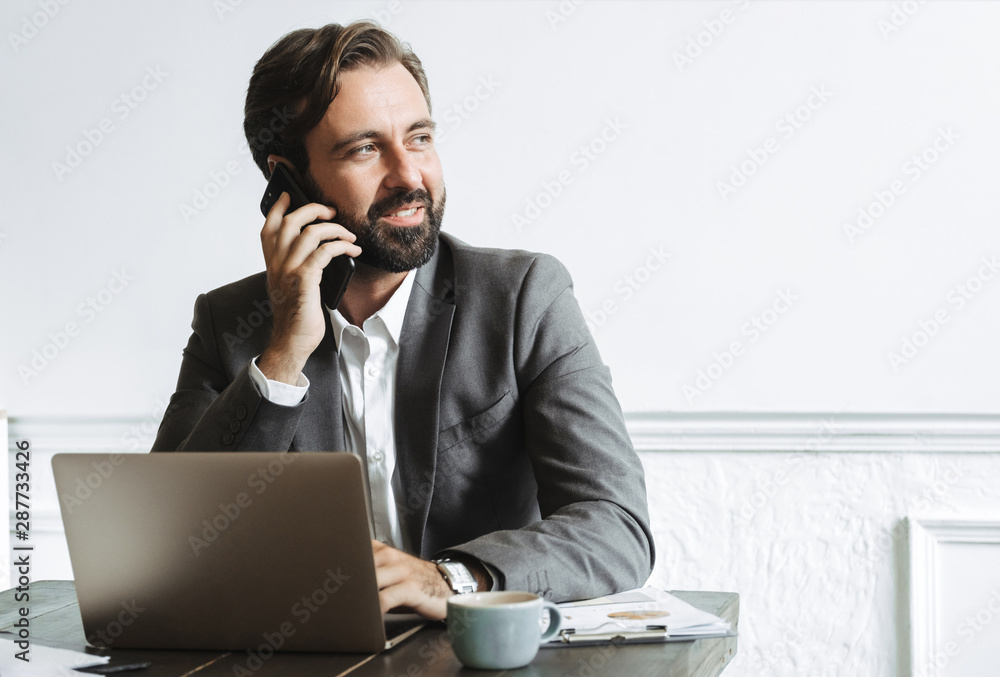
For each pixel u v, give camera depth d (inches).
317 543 33.0
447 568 37.4
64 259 95.3
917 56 79.7
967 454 79.2
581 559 39.5
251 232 93.0
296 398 47.2
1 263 96.0
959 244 79.2
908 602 79.7
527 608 31.4
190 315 93.7
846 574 81.2
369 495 52.1
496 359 51.0
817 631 81.7
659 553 84.4
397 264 51.3
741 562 83.0
